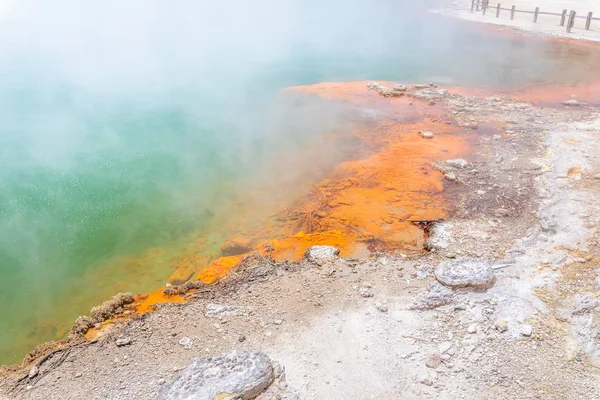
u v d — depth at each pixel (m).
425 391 3.55
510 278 4.60
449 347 3.90
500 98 10.44
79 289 5.25
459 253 5.07
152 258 5.72
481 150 7.64
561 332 3.94
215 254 5.69
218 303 4.55
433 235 5.43
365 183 6.80
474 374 3.65
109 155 8.53
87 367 3.88
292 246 5.43
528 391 3.47
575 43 15.88
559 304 4.21
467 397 3.48
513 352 3.80
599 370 3.59
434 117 9.40
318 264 5.02
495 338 3.95
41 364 3.93
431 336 4.03
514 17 20.55
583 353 3.74
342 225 5.80
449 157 7.44
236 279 4.90
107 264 5.65
